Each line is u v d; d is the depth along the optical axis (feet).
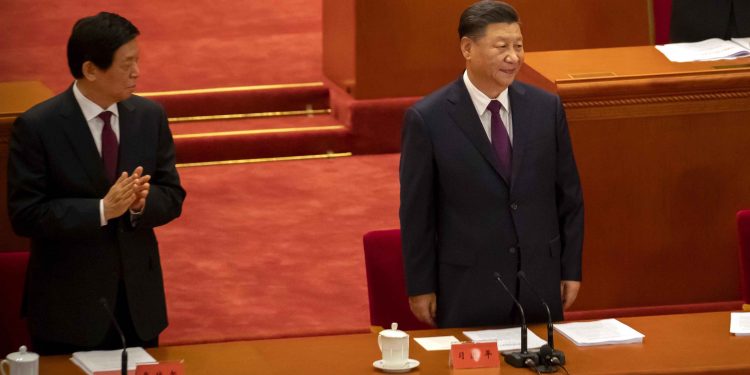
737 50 79.25
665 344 57.31
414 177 60.23
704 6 86.74
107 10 126.62
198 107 107.24
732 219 77.97
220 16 126.11
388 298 66.74
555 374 53.26
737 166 77.30
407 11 103.65
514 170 59.62
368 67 104.06
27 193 56.44
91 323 57.21
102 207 55.47
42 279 57.41
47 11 125.90
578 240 61.11
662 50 81.15
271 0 130.11
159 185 58.70
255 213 93.45
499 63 57.93
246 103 108.17
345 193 96.94
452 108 60.08
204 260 86.12
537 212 60.13
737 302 78.74
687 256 78.13
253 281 83.41
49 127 56.80
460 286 60.23
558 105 61.11
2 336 64.90
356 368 54.49
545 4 105.70
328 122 106.83
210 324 77.66
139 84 108.99
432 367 54.34
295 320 78.43
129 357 55.16
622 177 76.59
